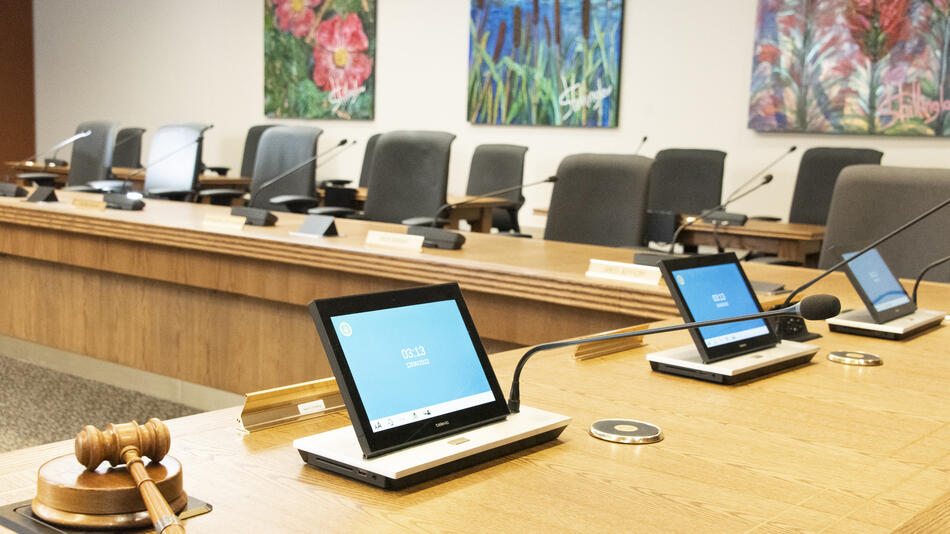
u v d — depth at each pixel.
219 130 9.15
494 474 1.03
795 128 5.96
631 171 3.56
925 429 1.25
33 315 3.96
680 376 1.52
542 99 7.03
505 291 2.46
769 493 0.99
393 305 1.12
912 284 2.68
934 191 2.84
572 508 0.93
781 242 4.52
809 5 5.85
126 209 3.83
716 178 5.54
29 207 3.77
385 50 7.97
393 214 4.25
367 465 0.97
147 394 3.62
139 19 9.66
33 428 3.18
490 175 6.24
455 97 7.57
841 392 1.45
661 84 6.54
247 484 0.97
